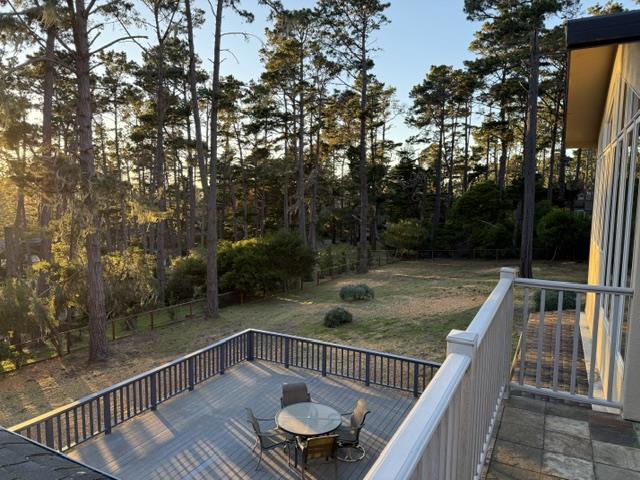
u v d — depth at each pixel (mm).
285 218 30312
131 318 14117
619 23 2383
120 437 5953
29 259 17078
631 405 2801
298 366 8734
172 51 19031
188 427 6281
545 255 24094
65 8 9219
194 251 19750
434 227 29406
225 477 5129
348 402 7141
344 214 33969
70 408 5457
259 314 15906
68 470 1882
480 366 1977
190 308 16078
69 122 20219
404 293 17141
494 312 2236
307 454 4980
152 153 26859
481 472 2168
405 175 32812
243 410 6859
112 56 19344
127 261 13039
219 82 16891
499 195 26984
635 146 3387
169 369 7234
